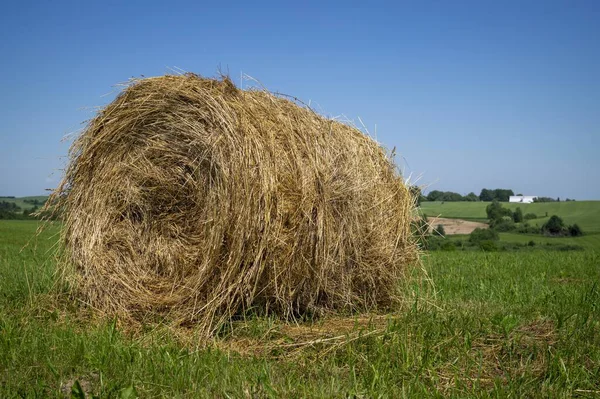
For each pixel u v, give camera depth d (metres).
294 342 5.01
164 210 6.04
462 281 8.63
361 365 4.32
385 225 6.39
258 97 5.92
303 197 5.54
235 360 4.45
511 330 5.06
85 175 6.45
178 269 5.88
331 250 5.77
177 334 5.26
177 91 5.82
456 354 4.52
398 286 6.52
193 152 5.84
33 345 4.67
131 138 6.25
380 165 6.63
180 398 3.69
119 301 6.05
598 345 4.64
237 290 5.41
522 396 3.67
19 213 46.81
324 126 6.15
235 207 5.37
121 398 3.64
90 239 6.33
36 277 7.73
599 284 8.51
